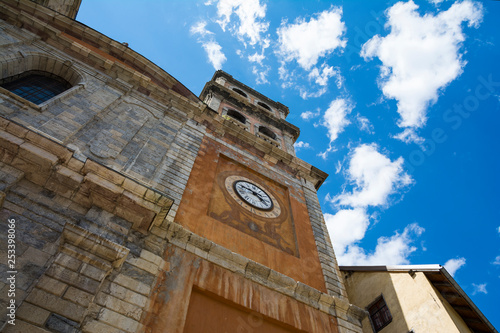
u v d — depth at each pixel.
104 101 12.38
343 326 10.18
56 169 7.95
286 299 9.91
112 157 10.45
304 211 14.57
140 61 16.05
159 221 8.95
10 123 8.15
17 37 12.72
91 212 8.02
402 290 13.80
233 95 22.59
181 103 15.25
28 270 6.35
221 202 12.30
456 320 11.96
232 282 9.33
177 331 7.45
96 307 6.66
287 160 16.91
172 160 12.19
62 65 13.15
